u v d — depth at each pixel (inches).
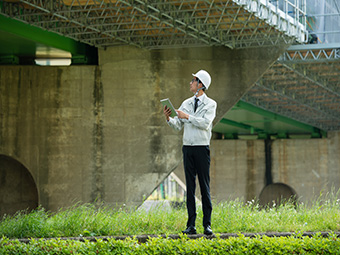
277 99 1423.5
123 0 658.8
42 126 877.2
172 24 757.9
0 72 887.1
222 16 737.6
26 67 884.6
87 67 877.2
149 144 860.0
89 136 869.8
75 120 873.5
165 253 268.8
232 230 372.8
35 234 374.0
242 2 687.7
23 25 787.4
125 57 869.8
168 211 427.5
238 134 2175.2
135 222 387.9
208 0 693.9
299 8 938.1
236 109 1450.5
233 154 1942.7
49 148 873.5
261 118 1712.6
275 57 844.0
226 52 853.2
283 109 1643.7
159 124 859.4
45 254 270.1
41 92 880.9
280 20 793.6
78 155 869.2
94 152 867.4
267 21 753.6
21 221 392.5
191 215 338.3
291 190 2153.1
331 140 2094.0
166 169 855.1
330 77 1187.9
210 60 855.1
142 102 863.7
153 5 690.2
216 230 368.2
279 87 1294.3
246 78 848.3
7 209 1010.1
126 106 866.1
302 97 1445.6
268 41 845.2
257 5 722.2
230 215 407.5
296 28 853.2
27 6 720.3
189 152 337.7
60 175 869.2
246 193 1931.6
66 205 863.1
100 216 399.2
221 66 852.6
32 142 877.2
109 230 373.7
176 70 860.0
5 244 280.8
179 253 268.4
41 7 679.7
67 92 877.2
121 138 864.3
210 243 273.7
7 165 1016.2
